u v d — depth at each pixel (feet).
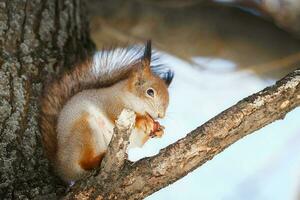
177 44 43.55
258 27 44.21
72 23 32.71
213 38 43.60
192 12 43.60
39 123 28.02
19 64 29.63
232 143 23.38
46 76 29.86
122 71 30.78
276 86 23.73
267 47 44.04
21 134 27.58
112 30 42.93
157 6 43.50
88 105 27.37
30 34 30.89
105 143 27.37
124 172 23.35
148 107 29.96
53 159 26.84
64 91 28.66
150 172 23.25
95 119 27.20
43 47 30.86
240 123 23.22
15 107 28.19
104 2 42.86
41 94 29.09
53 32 31.63
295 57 43.04
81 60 31.55
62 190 26.27
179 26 43.16
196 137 23.18
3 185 25.96
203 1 44.24
